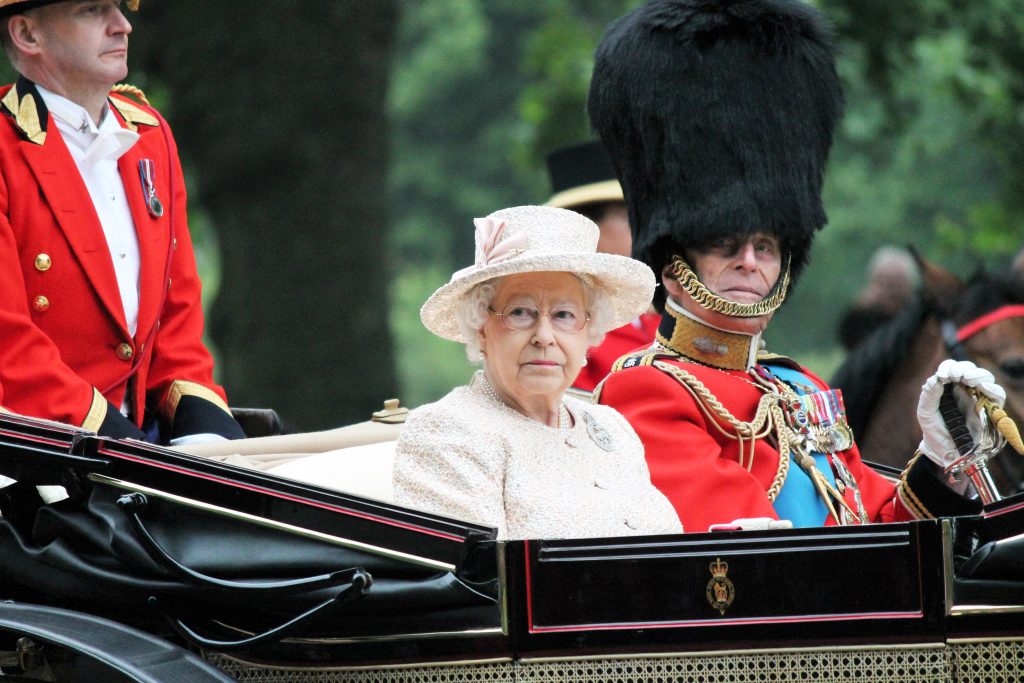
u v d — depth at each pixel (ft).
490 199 288.92
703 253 48.01
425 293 265.13
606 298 42.19
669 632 35.53
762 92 48.78
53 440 37.50
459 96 288.10
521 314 40.83
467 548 35.91
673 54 49.03
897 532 35.27
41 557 38.22
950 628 35.06
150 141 53.31
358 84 114.21
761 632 35.32
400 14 117.39
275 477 36.63
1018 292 65.87
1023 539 34.47
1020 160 136.15
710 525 43.19
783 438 46.57
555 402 41.93
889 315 81.25
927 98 164.45
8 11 48.78
